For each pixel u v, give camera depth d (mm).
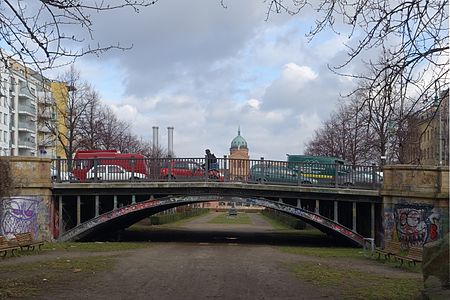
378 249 23719
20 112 75625
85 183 28453
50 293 11938
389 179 26969
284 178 28938
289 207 29125
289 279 14680
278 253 23328
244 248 25984
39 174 27391
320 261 20094
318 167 28812
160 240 31984
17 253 21297
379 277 15523
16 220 25859
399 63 8125
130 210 29016
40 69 8602
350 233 28594
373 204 28312
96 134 49438
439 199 24094
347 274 16094
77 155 38844
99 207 31766
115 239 32906
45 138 68375
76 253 22031
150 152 78688
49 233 27797
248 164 29078
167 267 17078
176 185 28672
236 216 86688
